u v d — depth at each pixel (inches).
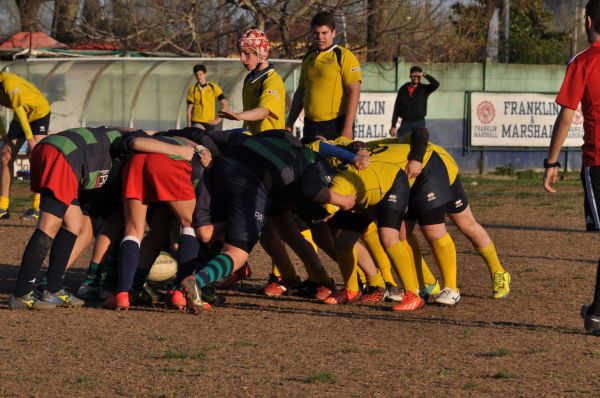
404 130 2170.3
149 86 2218.3
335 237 869.8
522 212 1747.0
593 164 699.4
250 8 2608.3
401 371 601.0
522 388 562.6
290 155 784.3
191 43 2711.6
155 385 565.9
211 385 566.3
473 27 2989.7
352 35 2829.7
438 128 2751.0
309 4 2625.5
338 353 650.2
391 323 763.4
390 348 667.4
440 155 846.5
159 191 778.8
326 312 818.2
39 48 2498.8
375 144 839.7
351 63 941.2
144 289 852.0
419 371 601.0
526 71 2815.0
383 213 809.5
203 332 719.1
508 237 1384.1
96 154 791.7
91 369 602.9
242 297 899.4
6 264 1087.6
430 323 763.4
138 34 2655.0
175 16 2672.2
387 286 887.1
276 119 945.5
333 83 945.5
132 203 791.7
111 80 2192.4
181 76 2201.0
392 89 2672.2
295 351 655.8
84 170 791.1
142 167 783.7
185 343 679.1
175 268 887.7
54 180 775.1
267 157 775.1
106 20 2792.8
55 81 2167.8
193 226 799.1
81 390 555.8
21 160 2351.1
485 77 2770.7
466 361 627.8
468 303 864.3
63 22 2790.4
